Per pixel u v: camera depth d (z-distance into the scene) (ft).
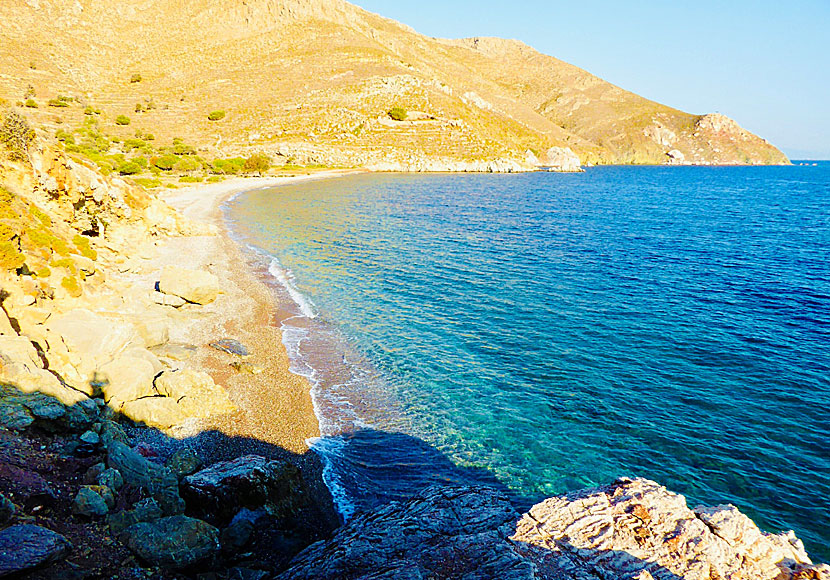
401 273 123.54
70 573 27.43
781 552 32.35
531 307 99.35
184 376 60.18
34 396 43.09
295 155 441.27
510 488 48.03
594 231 189.16
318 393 64.39
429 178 422.82
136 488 38.32
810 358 76.54
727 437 56.75
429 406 62.39
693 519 34.06
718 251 153.38
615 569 30.58
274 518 41.19
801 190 423.23
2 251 65.77
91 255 102.12
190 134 454.40
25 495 32.01
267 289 107.45
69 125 397.39
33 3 615.98
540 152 648.79
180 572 32.40
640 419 60.23
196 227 159.22
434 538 33.71
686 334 85.97
